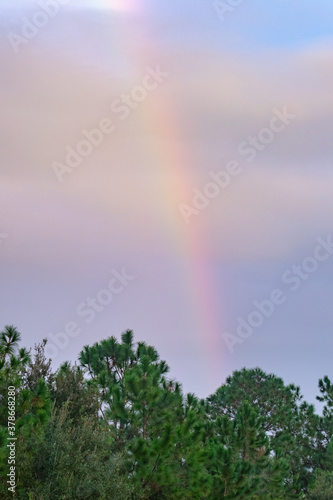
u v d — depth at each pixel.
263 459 42.31
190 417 31.00
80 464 26.59
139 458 29.67
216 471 34.53
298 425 66.38
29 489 25.22
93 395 33.66
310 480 60.94
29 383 32.72
